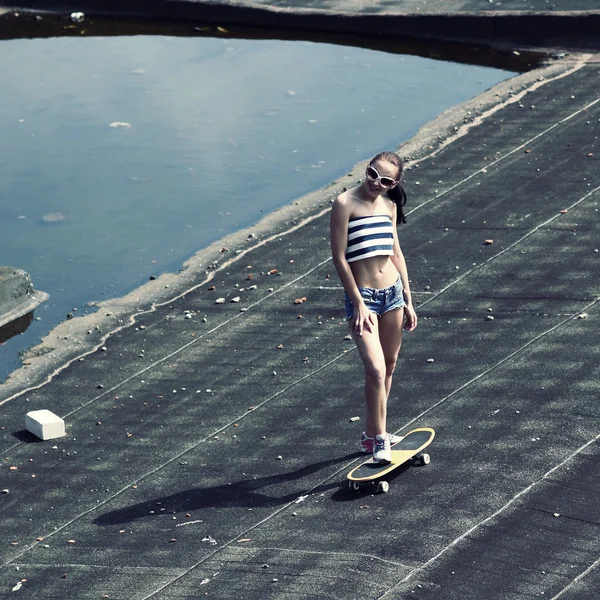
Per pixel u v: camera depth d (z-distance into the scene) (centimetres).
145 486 862
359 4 1972
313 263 1209
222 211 1379
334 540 749
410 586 689
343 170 1456
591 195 1258
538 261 1132
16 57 1970
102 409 988
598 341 966
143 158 1552
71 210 1413
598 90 1566
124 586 736
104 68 1902
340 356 1018
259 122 1639
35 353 1104
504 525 739
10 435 964
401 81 1738
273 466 859
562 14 1764
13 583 758
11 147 1612
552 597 666
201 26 2047
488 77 1709
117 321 1145
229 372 1019
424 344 1008
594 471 786
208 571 737
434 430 862
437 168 1390
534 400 889
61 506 852
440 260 1166
